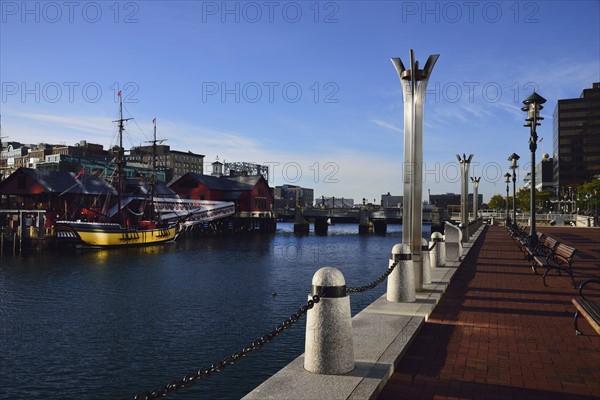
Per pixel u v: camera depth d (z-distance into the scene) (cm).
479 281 1278
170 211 8788
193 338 1958
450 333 736
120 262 5022
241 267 4534
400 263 900
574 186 14688
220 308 2577
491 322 809
